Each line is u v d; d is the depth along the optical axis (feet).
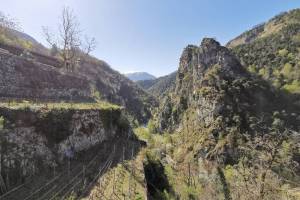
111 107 140.15
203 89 299.99
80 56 297.74
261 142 70.13
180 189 128.06
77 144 92.27
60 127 84.53
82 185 69.41
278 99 290.35
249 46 472.85
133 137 152.97
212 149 225.35
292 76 332.60
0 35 173.37
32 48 237.86
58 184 66.59
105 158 98.12
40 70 142.00
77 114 97.50
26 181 62.69
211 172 193.47
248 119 244.01
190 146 252.83
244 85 291.38
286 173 69.77
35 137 73.20
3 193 55.42
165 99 432.25
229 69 316.40
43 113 80.02
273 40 451.12
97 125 113.50
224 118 253.44
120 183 77.15
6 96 103.14
